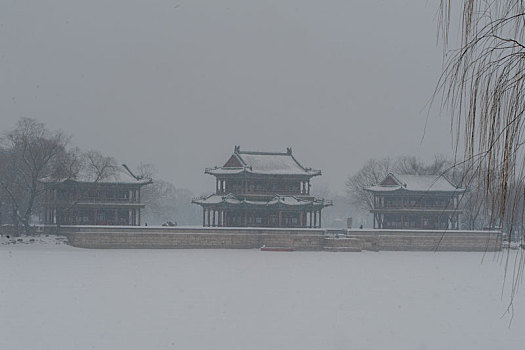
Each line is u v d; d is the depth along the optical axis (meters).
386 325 52.94
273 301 66.25
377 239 158.75
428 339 47.47
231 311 59.38
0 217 153.12
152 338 46.81
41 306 61.09
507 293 75.06
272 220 170.62
